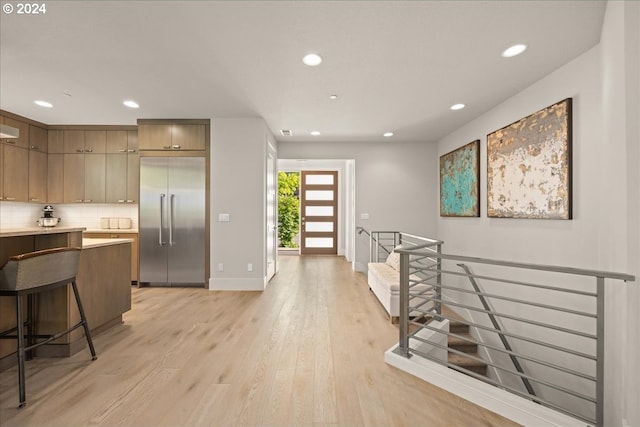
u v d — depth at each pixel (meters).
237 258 4.46
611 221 1.94
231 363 2.31
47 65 2.73
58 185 4.84
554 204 2.72
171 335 2.84
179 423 1.66
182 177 4.46
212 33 2.23
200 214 4.48
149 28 2.17
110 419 1.68
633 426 1.67
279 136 5.39
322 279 5.29
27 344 2.35
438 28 2.16
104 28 2.17
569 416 1.67
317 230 8.63
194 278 4.52
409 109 3.90
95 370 2.20
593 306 2.38
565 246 2.64
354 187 5.87
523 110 3.23
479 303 3.94
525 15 2.01
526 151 3.09
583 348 2.45
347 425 1.68
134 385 2.01
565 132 2.60
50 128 4.82
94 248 2.72
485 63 2.66
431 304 3.60
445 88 3.21
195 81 3.07
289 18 2.05
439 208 5.64
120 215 5.11
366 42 2.34
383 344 2.68
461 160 4.61
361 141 5.78
